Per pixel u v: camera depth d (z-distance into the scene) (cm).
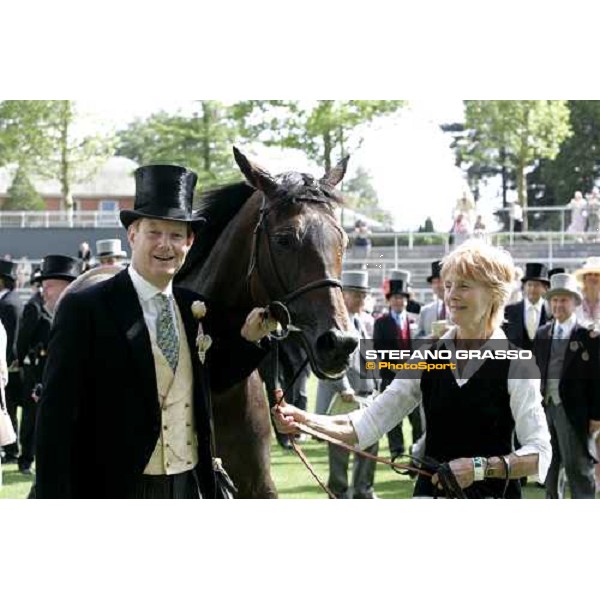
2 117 3094
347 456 759
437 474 357
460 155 3198
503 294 366
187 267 489
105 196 4812
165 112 3056
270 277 433
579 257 2566
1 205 4328
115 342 354
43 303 1011
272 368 455
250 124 2581
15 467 1044
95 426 355
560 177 4147
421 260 2573
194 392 371
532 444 358
